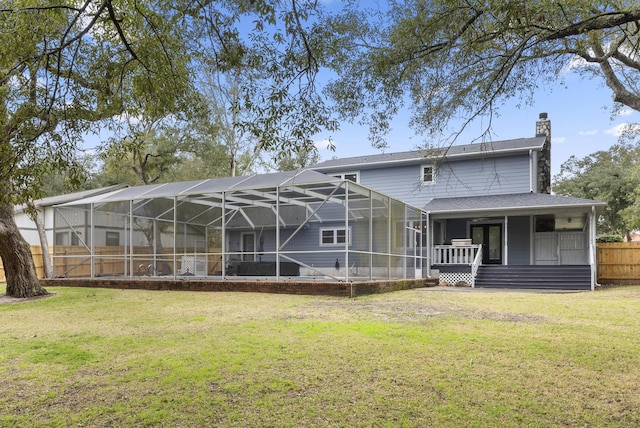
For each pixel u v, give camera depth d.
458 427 3.92
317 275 16.23
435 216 19.98
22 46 4.96
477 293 13.80
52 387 5.07
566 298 12.20
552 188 37.59
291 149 5.90
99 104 6.00
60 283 15.92
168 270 17.70
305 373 5.34
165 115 6.75
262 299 11.46
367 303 10.73
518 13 4.98
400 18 6.02
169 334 7.51
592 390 4.76
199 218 18.72
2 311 10.64
